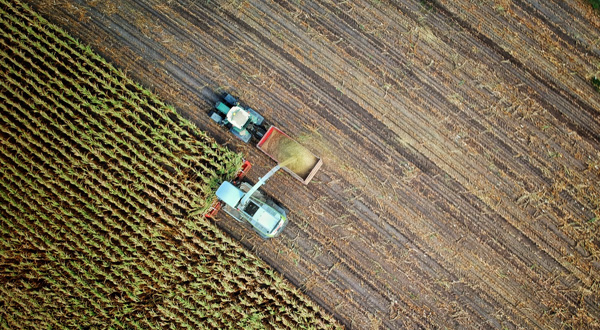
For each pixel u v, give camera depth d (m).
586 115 16.56
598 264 16.30
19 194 16.56
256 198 16.16
